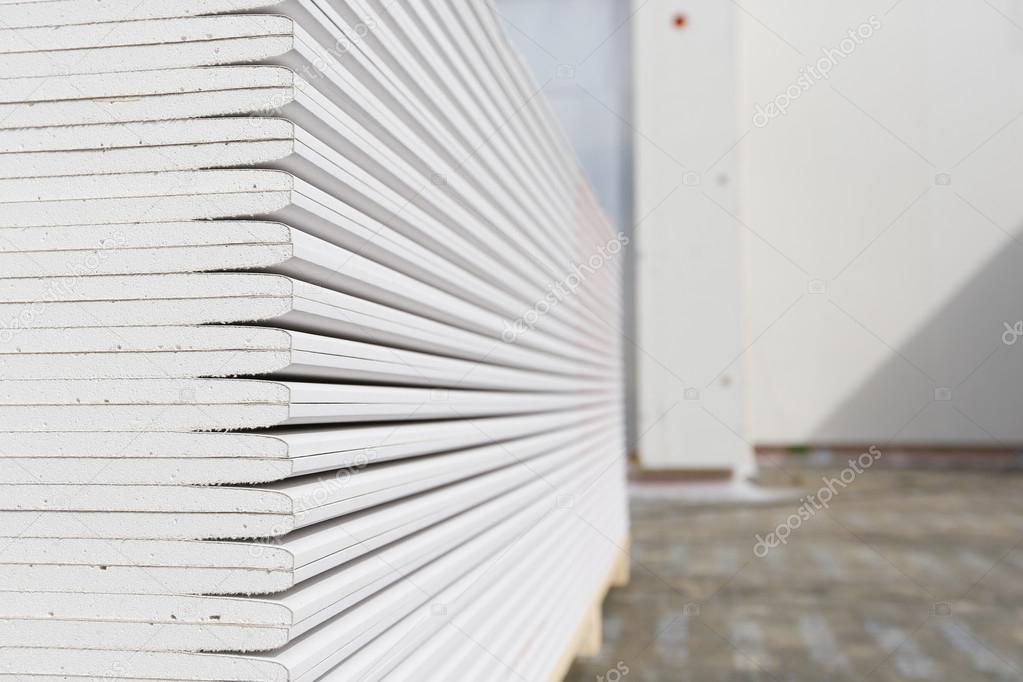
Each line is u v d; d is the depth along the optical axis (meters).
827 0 7.88
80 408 0.83
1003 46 7.66
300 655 0.81
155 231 0.83
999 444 7.75
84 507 0.83
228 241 0.82
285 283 0.81
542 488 1.93
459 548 1.33
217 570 0.80
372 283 0.99
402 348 1.17
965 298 7.80
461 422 1.39
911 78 7.80
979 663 2.49
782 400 8.11
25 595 0.83
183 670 0.80
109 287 0.83
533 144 1.83
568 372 2.31
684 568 3.73
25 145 0.85
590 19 7.76
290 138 0.81
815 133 7.97
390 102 1.03
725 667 2.48
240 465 0.81
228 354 0.82
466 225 1.34
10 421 0.84
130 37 0.83
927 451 7.88
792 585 3.41
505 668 1.51
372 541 0.99
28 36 0.85
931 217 7.82
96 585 0.82
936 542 4.20
